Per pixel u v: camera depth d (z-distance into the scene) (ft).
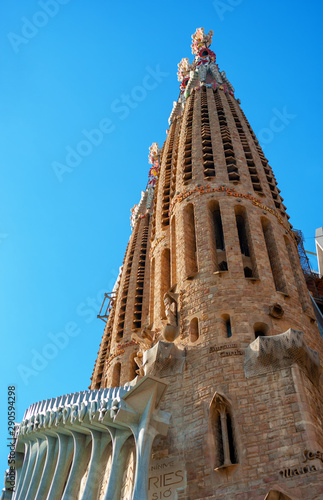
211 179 186.70
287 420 115.34
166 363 138.21
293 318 146.72
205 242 165.17
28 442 150.51
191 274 156.56
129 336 258.37
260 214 177.58
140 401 123.95
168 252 189.57
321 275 259.19
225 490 110.01
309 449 108.99
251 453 113.19
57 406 142.72
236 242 163.12
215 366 130.72
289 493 104.01
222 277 152.15
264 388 122.72
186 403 128.98
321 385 133.80
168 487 116.78
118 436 125.70
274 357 125.90
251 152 210.59
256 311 142.61
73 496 127.34
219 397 122.31
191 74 302.45
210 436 119.65
